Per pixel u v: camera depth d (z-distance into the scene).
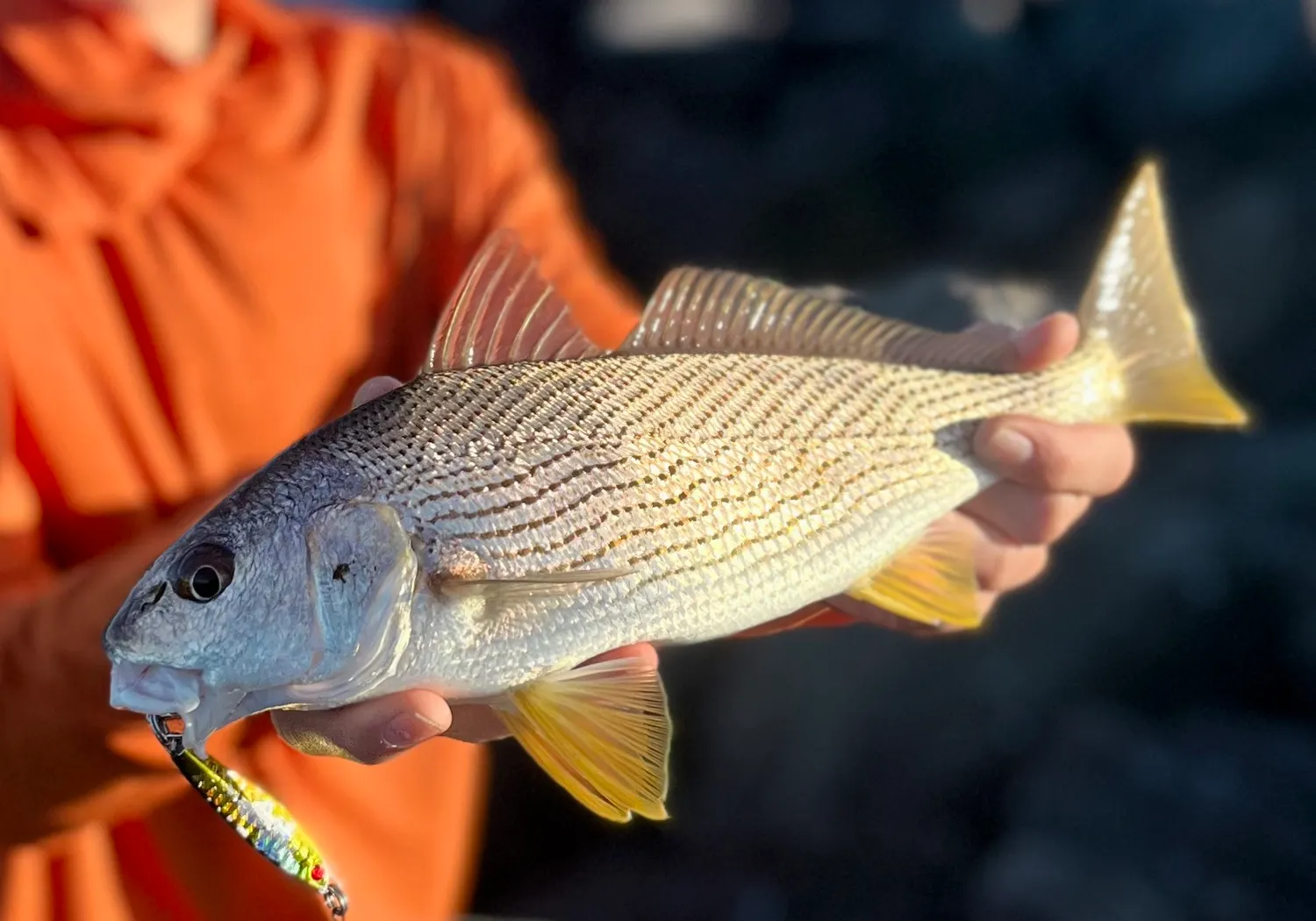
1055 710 0.96
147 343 0.50
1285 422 1.22
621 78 1.63
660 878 0.98
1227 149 1.39
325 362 0.54
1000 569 0.48
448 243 0.60
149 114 0.51
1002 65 1.52
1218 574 1.00
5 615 0.40
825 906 0.92
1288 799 0.85
